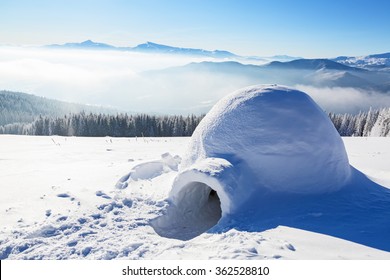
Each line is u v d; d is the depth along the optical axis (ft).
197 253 14.19
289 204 18.94
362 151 55.21
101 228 17.71
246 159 20.17
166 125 164.35
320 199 19.51
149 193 23.03
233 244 14.46
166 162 29.99
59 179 30.71
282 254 13.35
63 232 17.22
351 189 21.25
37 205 21.89
